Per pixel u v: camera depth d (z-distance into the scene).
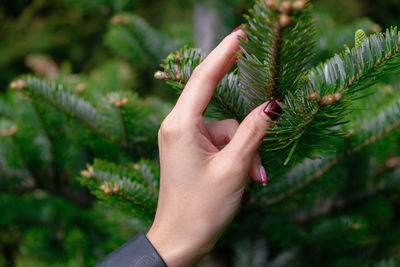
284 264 0.74
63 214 0.94
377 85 0.72
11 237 1.36
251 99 0.56
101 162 0.67
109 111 0.73
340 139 0.63
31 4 3.08
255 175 0.56
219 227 0.55
